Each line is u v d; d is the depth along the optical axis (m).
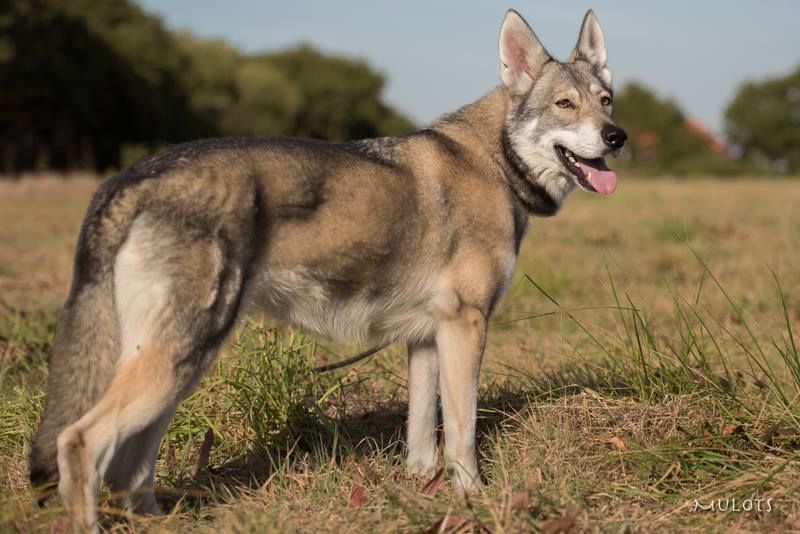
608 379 4.93
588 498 3.75
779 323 6.36
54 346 3.43
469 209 4.23
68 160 42.34
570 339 6.48
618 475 3.99
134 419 3.33
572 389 4.98
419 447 4.38
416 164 4.19
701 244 11.58
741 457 3.99
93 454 3.24
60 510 3.22
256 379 4.71
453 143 4.39
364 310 4.11
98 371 3.40
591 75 4.82
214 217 3.48
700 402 4.42
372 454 4.36
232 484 4.12
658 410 4.36
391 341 4.37
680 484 3.86
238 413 4.66
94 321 3.40
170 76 47.00
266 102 59.62
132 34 43.41
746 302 7.50
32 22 37.00
